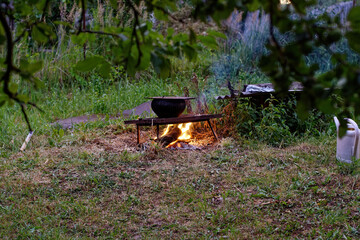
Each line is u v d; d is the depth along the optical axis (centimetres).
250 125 716
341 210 430
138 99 981
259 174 550
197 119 700
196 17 109
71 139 712
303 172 550
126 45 124
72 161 609
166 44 132
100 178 546
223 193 496
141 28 123
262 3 103
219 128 755
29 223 425
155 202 480
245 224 415
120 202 480
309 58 1053
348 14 88
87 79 1104
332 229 397
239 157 621
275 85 93
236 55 1204
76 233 407
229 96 754
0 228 414
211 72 1159
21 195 495
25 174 557
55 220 431
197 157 634
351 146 559
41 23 130
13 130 748
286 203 456
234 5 104
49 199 486
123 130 793
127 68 126
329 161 589
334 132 727
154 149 642
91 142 714
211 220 425
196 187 520
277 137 698
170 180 541
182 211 453
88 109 934
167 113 689
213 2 104
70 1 1129
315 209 442
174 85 1039
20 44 962
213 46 132
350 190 481
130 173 564
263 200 471
